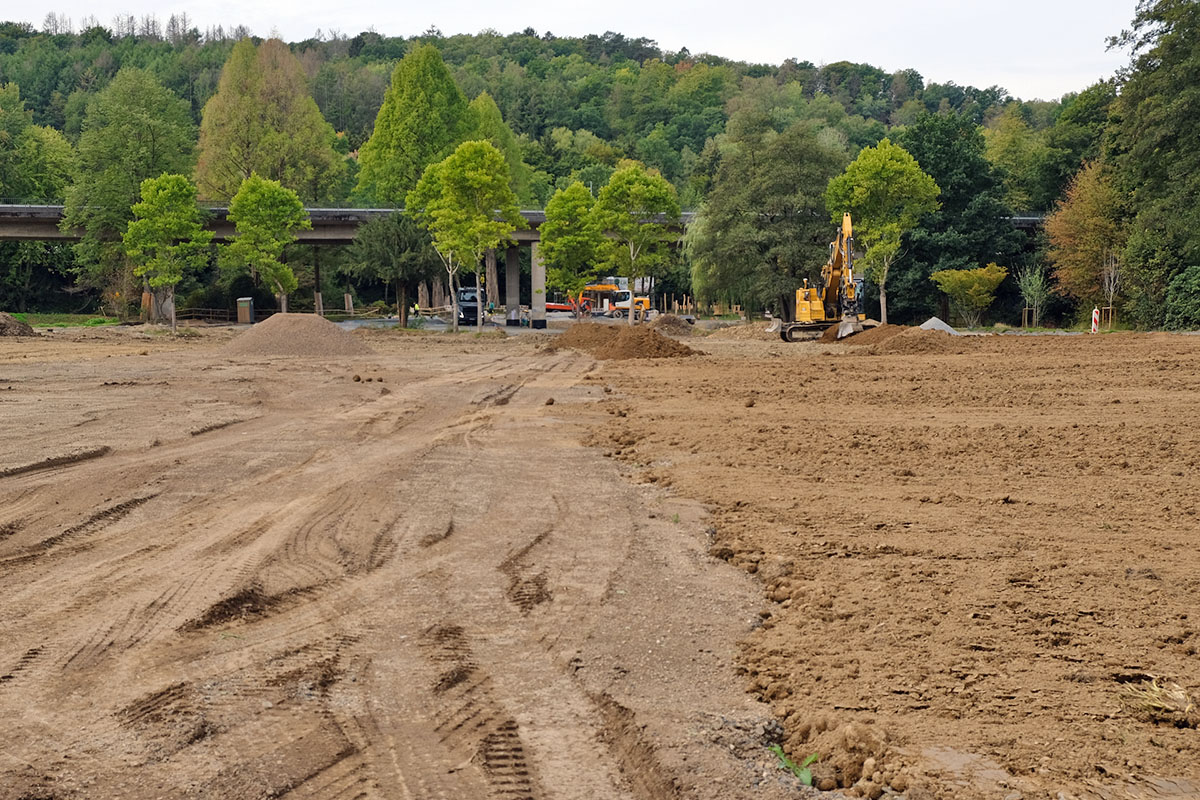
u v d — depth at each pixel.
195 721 5.74
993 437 16.36
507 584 8.62
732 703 6.17
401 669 6.66
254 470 13.66
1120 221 60.00
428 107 83.81
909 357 32.66
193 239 53.75
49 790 4.95
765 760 5.46
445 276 66.19
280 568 9.04
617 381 26.11
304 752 5.38
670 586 8.58
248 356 33.88
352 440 16.36
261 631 7.40
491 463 14.42
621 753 5.51
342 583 8.66
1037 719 5.85
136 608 7.83
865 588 8.33
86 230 66.19
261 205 58.53
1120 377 25.22
